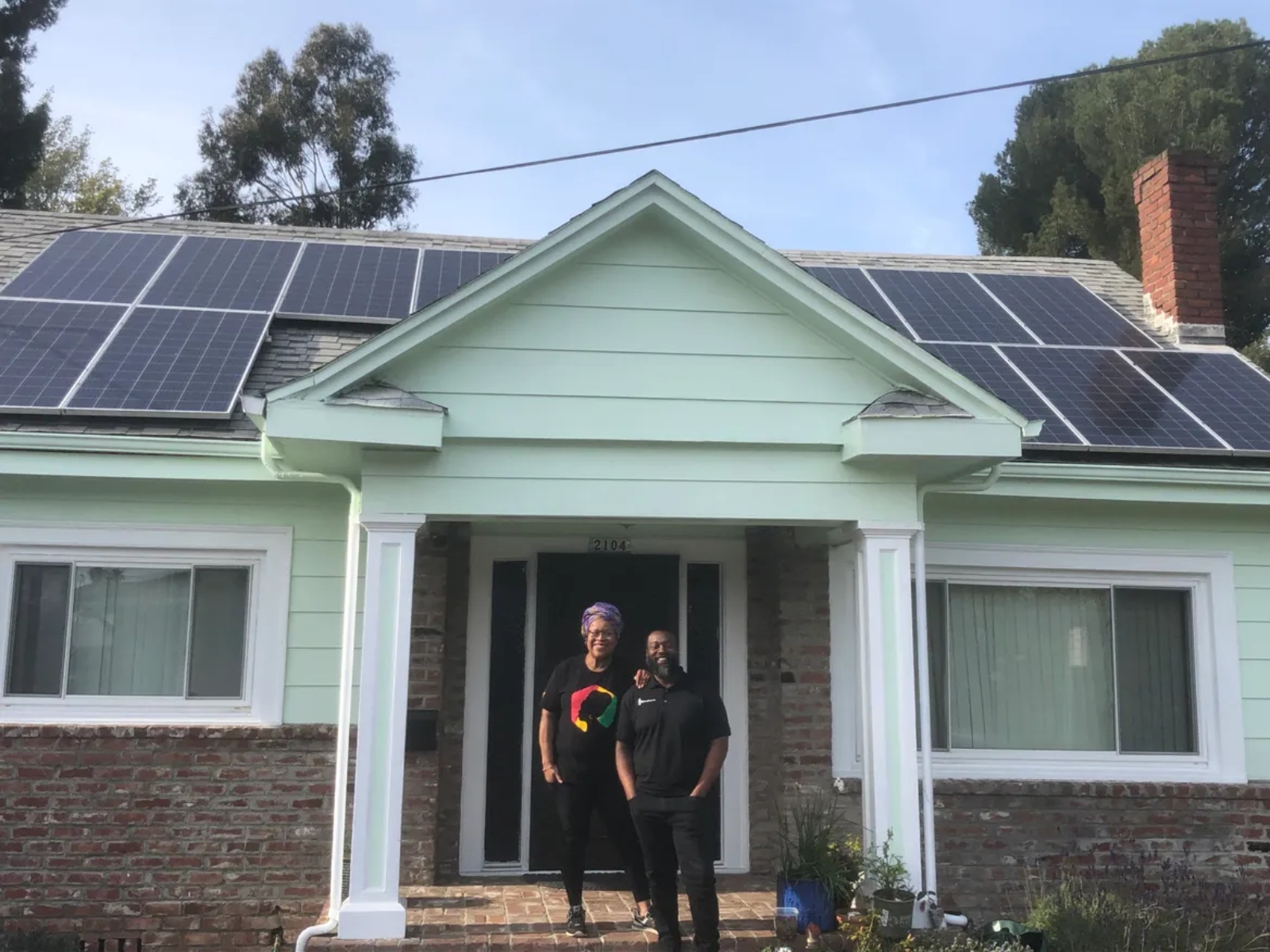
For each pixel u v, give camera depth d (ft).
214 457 22.53
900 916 19.10
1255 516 25.96
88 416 22.45
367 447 19.69
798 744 24.39
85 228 32.30
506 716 24.97
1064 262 38.22
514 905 21.27
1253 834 24.61
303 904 22.56
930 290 32.99
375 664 19.48
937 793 24.12
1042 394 26.61
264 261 31.42
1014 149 91.91
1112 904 21.91
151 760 22.62
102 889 22.15
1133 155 78.38
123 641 23.43
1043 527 25.50
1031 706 25.43
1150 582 25.86
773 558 25.68
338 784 20.99
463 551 24.81
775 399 20.93
